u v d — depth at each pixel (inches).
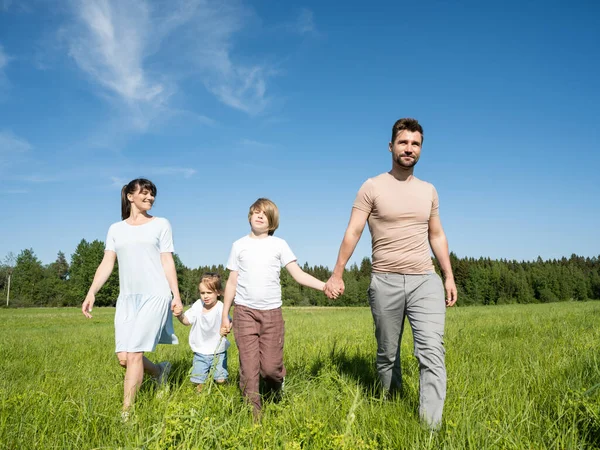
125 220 181.8
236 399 152.3
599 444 110.5
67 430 120.3
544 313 695.7
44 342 414.9
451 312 957.2
